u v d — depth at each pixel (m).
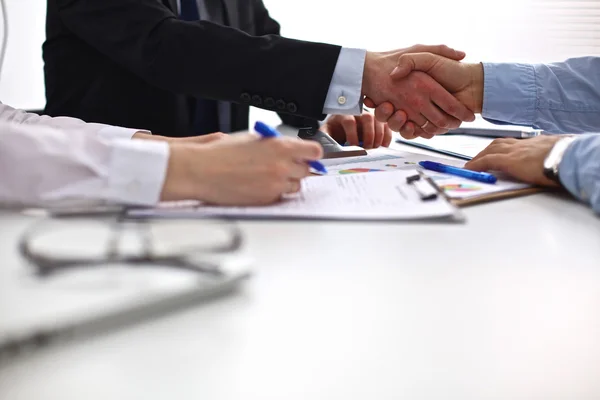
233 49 1.12
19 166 0.65
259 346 0.36
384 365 0.34
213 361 0.34
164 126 1.42
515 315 0.41
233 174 0.66
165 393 0.31
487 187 0.77
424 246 0.55
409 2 2.02
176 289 0.40
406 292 0.44
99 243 0.47
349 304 0.42
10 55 1.79
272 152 0.68
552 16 1.96
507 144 0.86
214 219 0.61
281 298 0.43
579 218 0.65
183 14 1.47
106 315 0.36
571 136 0.83
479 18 2.00
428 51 1.13
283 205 0.67
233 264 0.45
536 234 0.59
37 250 0.46
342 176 0.81
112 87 1.37
